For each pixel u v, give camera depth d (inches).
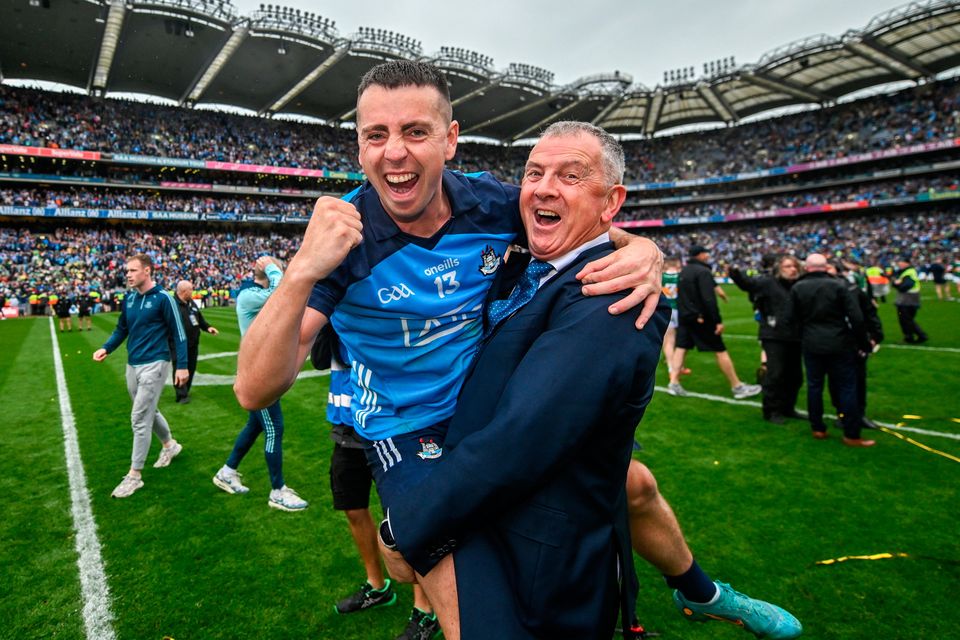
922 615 101.8
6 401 301.7
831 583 112.8
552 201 60.5
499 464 46.3
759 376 267.3
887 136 1528.1
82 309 724.0
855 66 1375.5
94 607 111.7
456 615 51.4
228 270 1320.1
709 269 267.3
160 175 1408.7
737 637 99.2
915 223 1451.8
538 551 50.2
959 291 834.2
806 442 198.1
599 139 62.2
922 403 243.1
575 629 50.8
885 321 526.0
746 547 127.8
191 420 254.5
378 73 58.1
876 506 145.5
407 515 49.9
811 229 1615.4
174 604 112.7
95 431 239.6
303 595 115.6
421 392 66.1
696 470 175.2
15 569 126.6
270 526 146.6
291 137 1609.3
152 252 1269.7
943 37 1219.2
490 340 61.1
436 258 63.1
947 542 126.3
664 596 112.9
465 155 1876.2
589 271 54.6
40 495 169.3
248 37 1082.7
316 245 47.9
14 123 1216.2
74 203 1272.1
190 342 283.1
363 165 60.5
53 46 1088.8
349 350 70.6
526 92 1465.3
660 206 1910.7
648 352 52.1
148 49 1122.7
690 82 1498.5
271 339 47.9
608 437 52.8
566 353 49.2
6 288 1012.5
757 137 1782.7
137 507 159.2
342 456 104.6
